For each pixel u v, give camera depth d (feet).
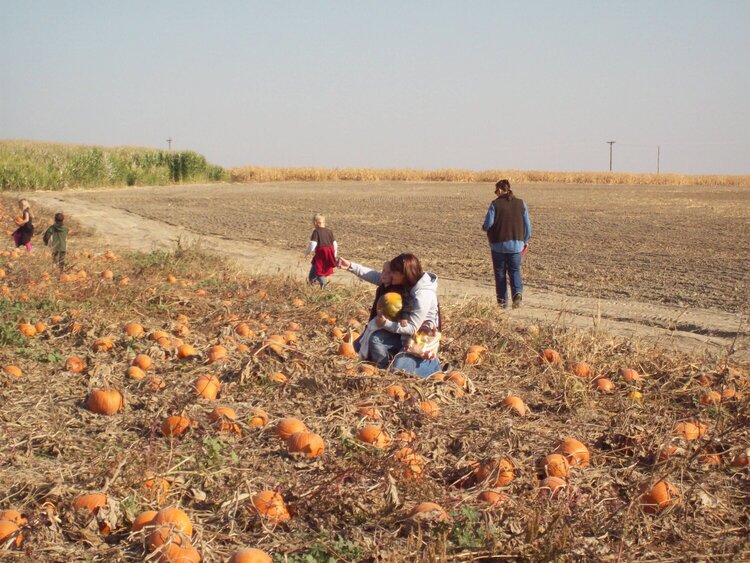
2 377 21.15
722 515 14.65
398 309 22.20
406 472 15.20
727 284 47.11
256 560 11.75
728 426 18.66
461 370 23.89
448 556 12.23
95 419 18.65
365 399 19.56
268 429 17.76
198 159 223.30
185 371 22.34
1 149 185.88
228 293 35.78
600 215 108.78
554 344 25.99
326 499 14.23
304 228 84.69
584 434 18.45
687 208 125.39
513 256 38.65
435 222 94.94
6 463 15.89
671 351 26.99
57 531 12.98
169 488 14.74
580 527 13.52
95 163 174.91
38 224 79.51
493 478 15.23
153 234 76.28
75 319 27.53
